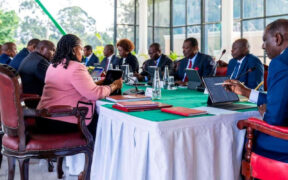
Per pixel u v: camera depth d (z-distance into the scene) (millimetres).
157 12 10273
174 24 10219
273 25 1566
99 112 2076
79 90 2000
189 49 3811
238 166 1723
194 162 1554
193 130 1531
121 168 1757
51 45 2826
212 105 1916
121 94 2455
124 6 9938
